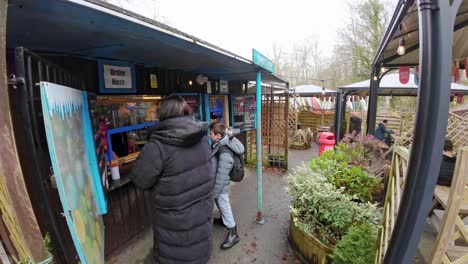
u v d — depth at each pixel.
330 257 2.13
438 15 1.04
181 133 1.59
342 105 8.55
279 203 3.96
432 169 1.10
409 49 3.78
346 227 2.26
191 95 3.98
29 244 0.91
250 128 5.87
